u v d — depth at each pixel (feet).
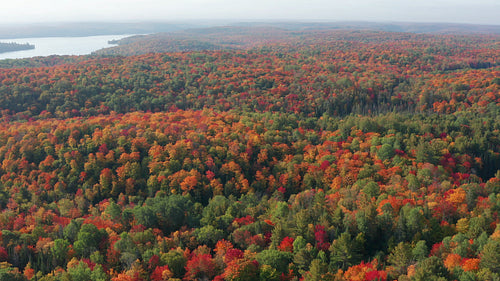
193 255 247.29
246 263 214.48
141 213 304.71
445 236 243.60
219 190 406.62
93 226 273.33
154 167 424.87
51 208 378.12
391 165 414.82
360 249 236.02
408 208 263.70
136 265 225.97
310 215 270.05
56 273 230.68
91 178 427.33
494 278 178.60
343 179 392.06
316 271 199.62
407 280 190.39
